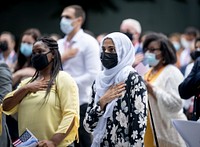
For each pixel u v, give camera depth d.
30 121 8.57
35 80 8.95
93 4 26.06
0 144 8.95
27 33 12.28
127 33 12.32
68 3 25.89
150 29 26.47
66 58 11.82
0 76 9.20
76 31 12.22
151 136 9.70
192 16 26.69
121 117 8.20
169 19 26.52
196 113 9.27
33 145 8.26
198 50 10.41
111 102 8.28
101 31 26.16
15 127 10.88
